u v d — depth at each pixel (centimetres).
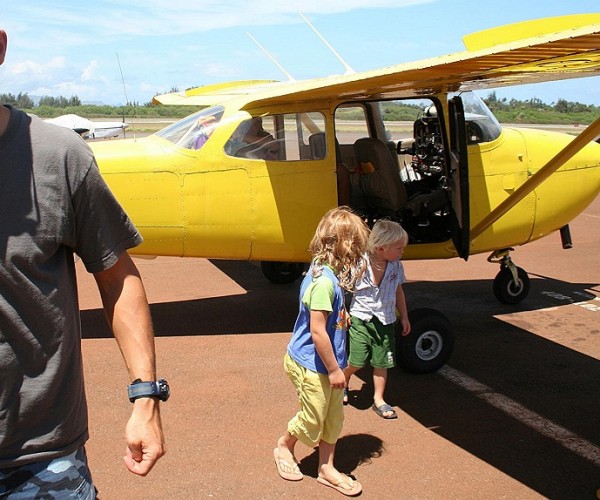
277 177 537
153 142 549
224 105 547
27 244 155
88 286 704
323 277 299
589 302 661
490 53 355
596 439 377
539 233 627
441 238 589
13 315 155
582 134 453
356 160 612
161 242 535
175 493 315
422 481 330
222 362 489
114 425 385
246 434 376
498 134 593
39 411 160
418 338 457
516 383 458
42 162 158
